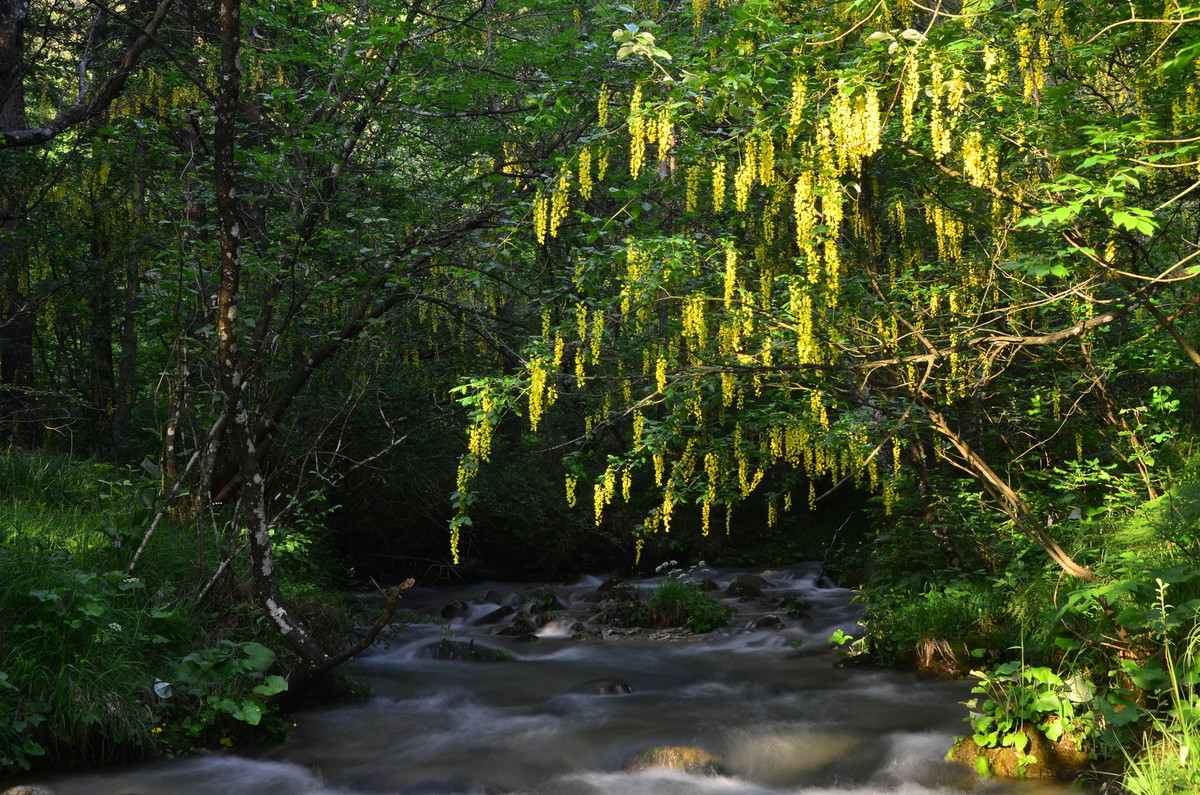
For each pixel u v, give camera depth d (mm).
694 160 6289
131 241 11367
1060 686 5855
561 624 12117
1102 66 6887
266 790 5980
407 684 8773
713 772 6402
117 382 13836
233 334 6699
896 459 7535
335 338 9844
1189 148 4480
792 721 7383
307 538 9586
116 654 6449
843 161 5160
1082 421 8969
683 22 9219
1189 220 7848
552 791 6070
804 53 5496
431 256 9609
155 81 10195
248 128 10391
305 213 9719
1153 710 5457
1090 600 5469
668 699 8359
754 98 5121
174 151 9539
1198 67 5387
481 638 11516
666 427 6711
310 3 9148
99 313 12664
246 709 6629
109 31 11320
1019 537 8367
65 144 11422
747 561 17141
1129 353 7930
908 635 8945
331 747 6844
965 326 6648
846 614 12305
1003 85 5258
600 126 6285
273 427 9906
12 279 11727
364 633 10531
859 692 8227
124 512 8664
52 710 5953
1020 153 6137
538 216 5957
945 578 9469
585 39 9195
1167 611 5738
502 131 9945
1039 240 6926
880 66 5219
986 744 6062
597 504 6488
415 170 11359
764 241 6625
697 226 7723
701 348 6902
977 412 8578
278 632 7551
